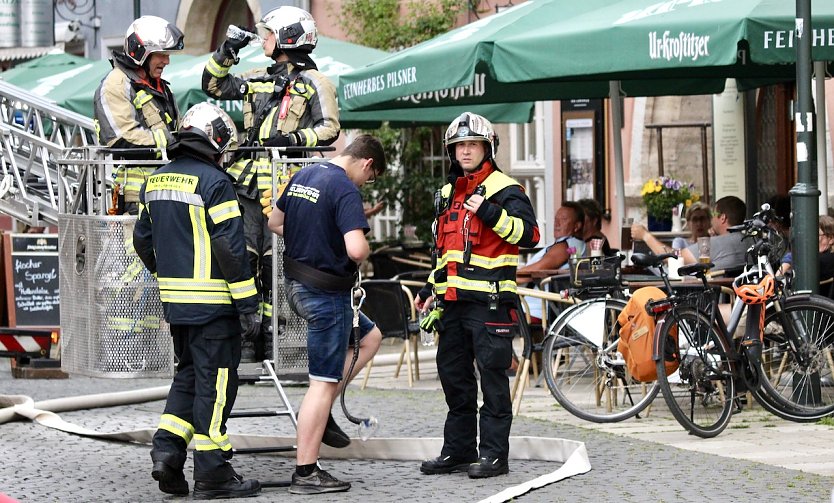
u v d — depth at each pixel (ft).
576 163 72.43
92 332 34.63
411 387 51.21
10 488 32.53
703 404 38.32
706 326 38.55
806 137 41.55
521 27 44.52
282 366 35.22
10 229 98.68
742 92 66.33
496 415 33.12
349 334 31.96
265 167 35.14
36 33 114.52
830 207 60.23
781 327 40.70
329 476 31.76
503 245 32.76
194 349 31.32
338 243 31.60
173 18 102.89
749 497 29.35
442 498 30.55
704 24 38.96
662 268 39.32
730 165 67.51
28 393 52.29
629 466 33.35
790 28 39.14
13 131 54.75
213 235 30.86
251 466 35.68
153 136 36.09
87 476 34.19
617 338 40.63
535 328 46.42
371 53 65.05
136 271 34.30
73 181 54.65
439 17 76.38
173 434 31.48
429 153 79.15
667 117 69.67
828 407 40.22
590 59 40.96
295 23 36.22
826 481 31.04
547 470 33.83
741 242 46.70
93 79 76.28
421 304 34.27
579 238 52.44
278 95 36.04
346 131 83.46
